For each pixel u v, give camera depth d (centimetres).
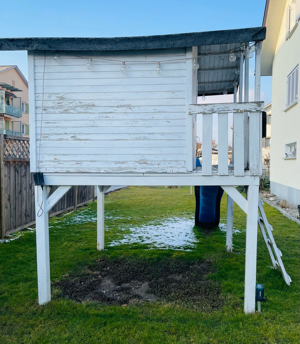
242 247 656
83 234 747
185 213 1052
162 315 360
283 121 1170
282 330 325
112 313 364
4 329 331
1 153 646
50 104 388
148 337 313
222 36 347
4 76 2903
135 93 380
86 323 342
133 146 384
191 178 380
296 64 976
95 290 439
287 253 595
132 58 377
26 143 763
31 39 360
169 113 377
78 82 384
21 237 672
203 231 803
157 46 354
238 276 481
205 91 681
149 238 730
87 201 1212
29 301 395
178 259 572
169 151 380
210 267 532
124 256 587
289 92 1082
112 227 834
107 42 358
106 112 384
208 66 536
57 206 952
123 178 388
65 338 314
